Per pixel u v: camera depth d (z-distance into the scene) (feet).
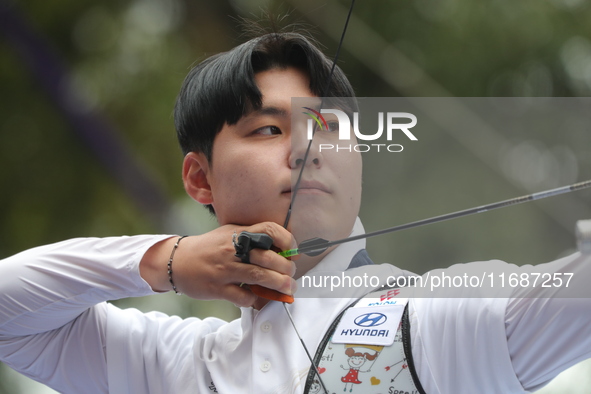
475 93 35.42
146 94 41.16
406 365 10.48
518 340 10.09
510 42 35.81
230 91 12.41
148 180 39.73
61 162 40.78
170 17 42.75
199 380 12.09
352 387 10.54
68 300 12.54
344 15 36.17
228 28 41.37
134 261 12.24
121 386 13.01
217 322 13.80
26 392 29.89
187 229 37.32
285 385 10.99
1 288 12.55
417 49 36.17
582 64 35.32
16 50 41.81
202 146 13.08
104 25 42.50
